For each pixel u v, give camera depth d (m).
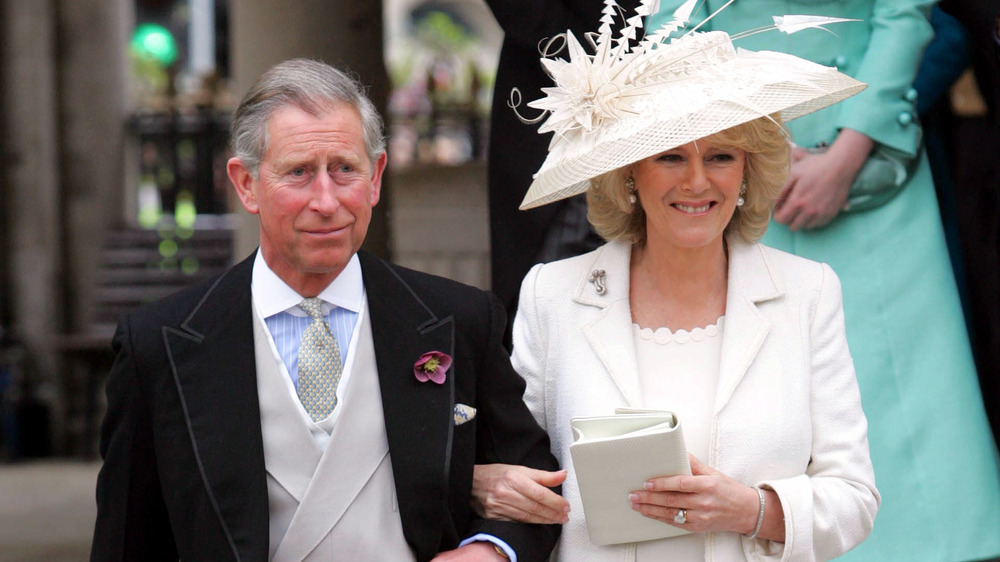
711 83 10.34
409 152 46.62
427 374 10.19
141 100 51.69
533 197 11.12
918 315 14.30
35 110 43.78
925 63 15.50
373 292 10.34
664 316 10.89
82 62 45.78
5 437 41.91
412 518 10.01
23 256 43.44
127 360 9.89
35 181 43.66
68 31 45.72
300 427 9.91
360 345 10.16
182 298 10.16
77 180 45.56
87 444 41.66
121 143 48.28
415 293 10.46
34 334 43.25
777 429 10.26
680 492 9.72
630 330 10.77
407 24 65.00
